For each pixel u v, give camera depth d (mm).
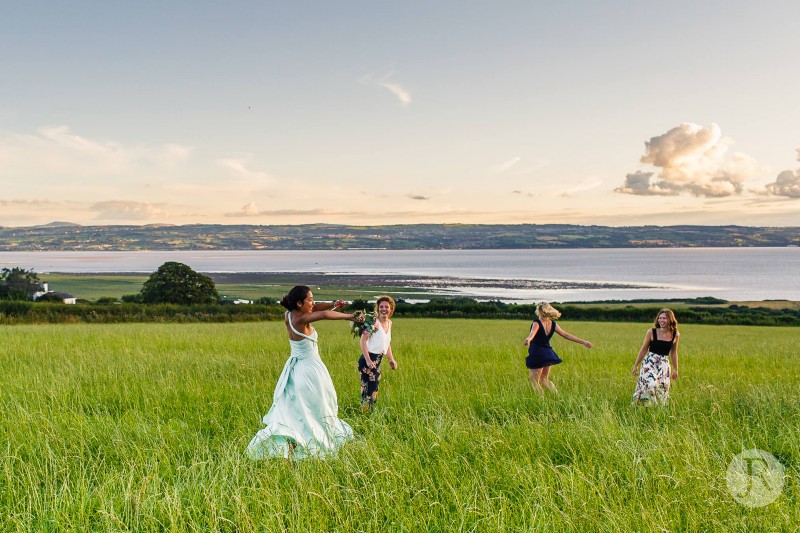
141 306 45844
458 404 7746
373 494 4367
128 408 7660
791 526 3938
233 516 4121
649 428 6281
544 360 9164
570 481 4508
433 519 4109
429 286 147250
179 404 7750
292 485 4605
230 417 7055
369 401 7938
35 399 7863
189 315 44938
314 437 5734
